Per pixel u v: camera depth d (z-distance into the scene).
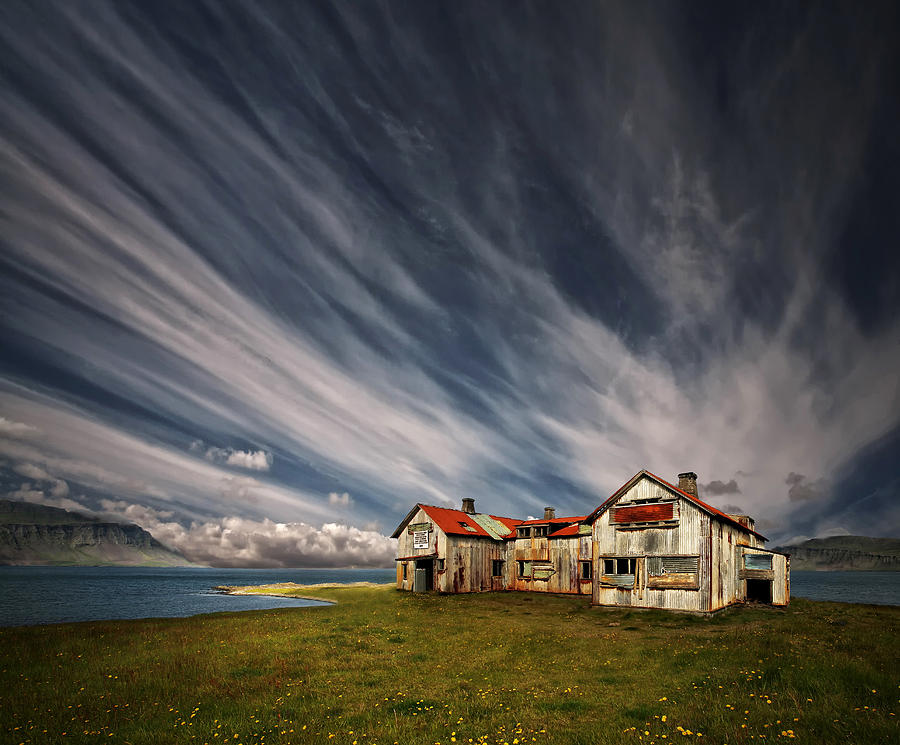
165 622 31.19
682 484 39.66
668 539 34.00
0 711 12.70
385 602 43.34
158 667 17.34
